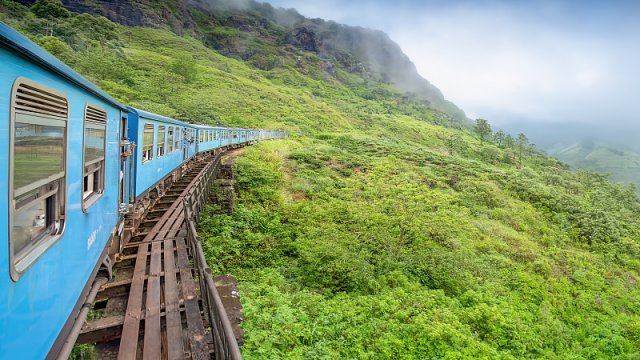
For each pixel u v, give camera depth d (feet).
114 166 19.57
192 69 214.90
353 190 67.51
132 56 220.23
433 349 26.91
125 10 357.61
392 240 47.65
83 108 13.00
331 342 25.72
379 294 35.06
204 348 13.30
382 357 25.34
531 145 261.65
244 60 456.86
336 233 46.06
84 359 14.62
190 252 22.94
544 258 60.18
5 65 7.00
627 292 58.03
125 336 13.79
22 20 207.10
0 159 6.72
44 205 9.82
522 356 31.09
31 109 8.33
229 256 36.68
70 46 180.55
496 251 57.77
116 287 17.88
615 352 39.60
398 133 242.99
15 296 7.54
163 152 36.52
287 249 41.63
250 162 64.80
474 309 35.65
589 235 78.84
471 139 297.33
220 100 181.57
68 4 328.29
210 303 14.19
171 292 16.89
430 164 107.65
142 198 29.40
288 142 108.37
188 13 485.15
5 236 6.93
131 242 24.57
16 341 7.61
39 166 8.81
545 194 93.50
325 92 387.55
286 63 462.19
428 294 36.78
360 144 127.85
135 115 25.67
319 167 81.25
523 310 41.09
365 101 417.28
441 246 52.29
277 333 24.39
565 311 46.88
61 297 10.72
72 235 11.76
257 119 164.55
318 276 36.29
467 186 88.17
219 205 44.96
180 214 31.32
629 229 85.15
